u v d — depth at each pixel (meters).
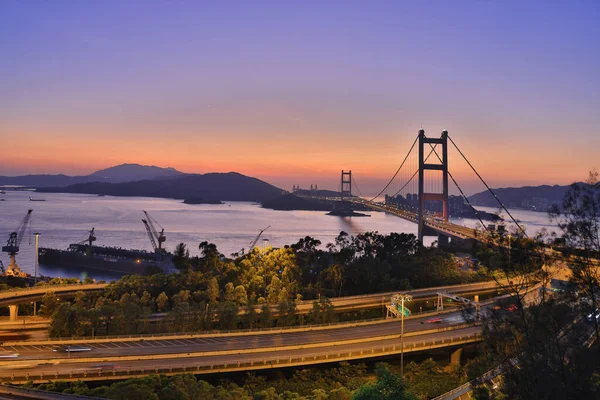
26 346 114.06
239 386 106.44
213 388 90.25
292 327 133.25
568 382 44.25
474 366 56.28
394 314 154.25
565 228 48.88
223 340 121.94
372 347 118.06
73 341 117.19
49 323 137.88
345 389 91.31
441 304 158.38
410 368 115.25
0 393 83.25
